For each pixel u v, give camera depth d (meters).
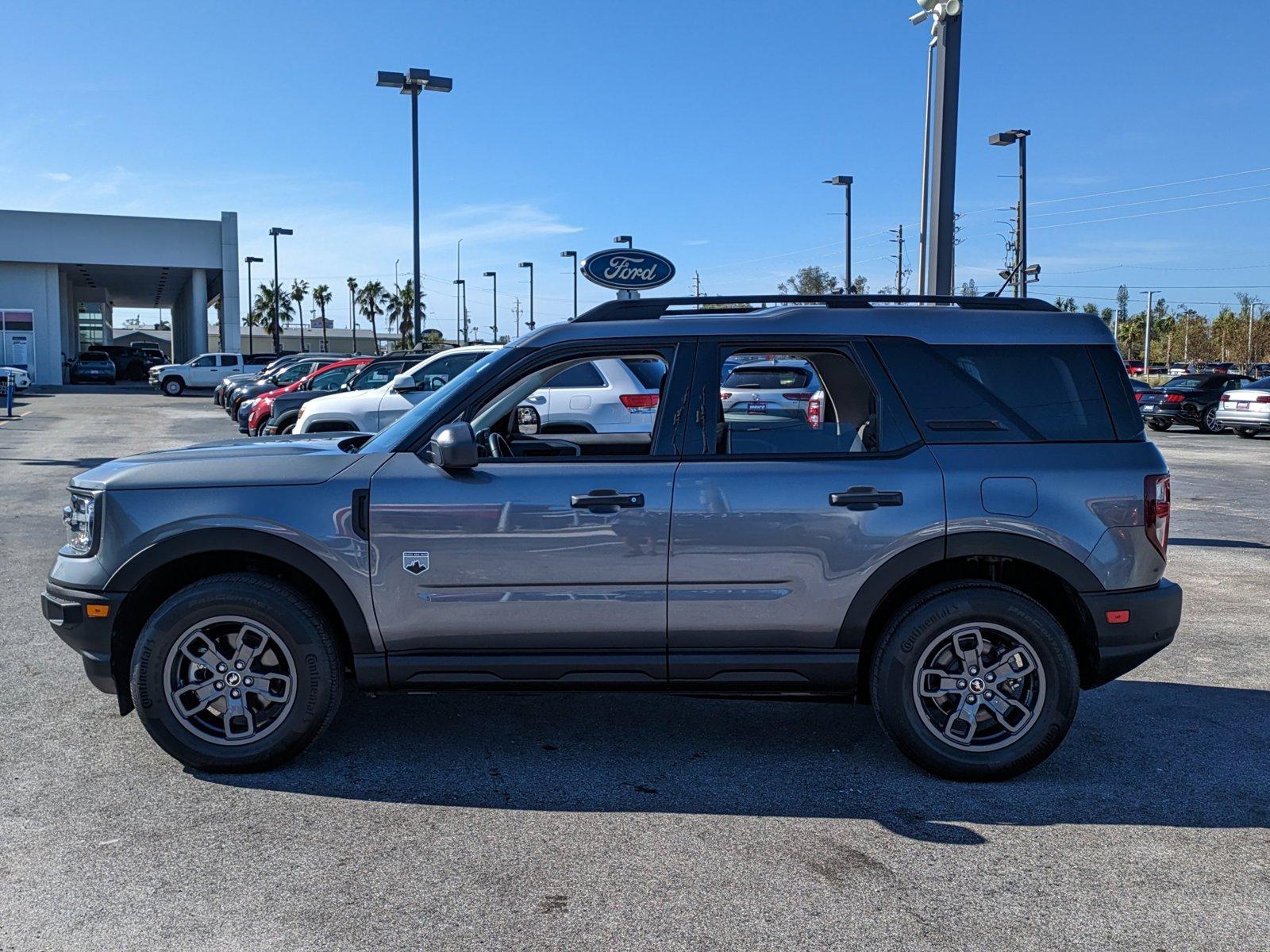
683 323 4.43
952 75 9.96
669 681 4.31
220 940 3.06
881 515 4.22
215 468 4.35
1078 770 4.47
